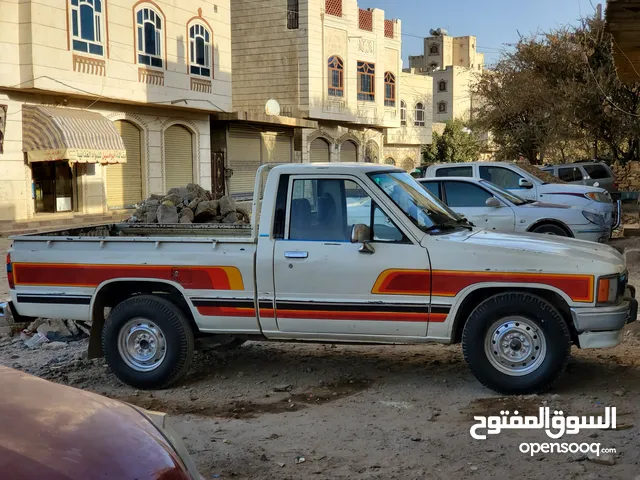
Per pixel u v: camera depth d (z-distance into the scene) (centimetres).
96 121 2322
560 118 3038
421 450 462
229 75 3073
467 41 8675
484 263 549
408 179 644
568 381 593
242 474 430
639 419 505
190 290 600
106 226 790
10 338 794
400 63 4562
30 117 2169
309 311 580
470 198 1202
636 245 1422
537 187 1311
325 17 3862
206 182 3034
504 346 553
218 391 607
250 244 593
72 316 627
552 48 3077
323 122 4025
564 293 541
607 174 2522
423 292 560
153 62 2592
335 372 652
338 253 573
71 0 2197
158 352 607
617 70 1331
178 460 271
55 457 239
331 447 472
